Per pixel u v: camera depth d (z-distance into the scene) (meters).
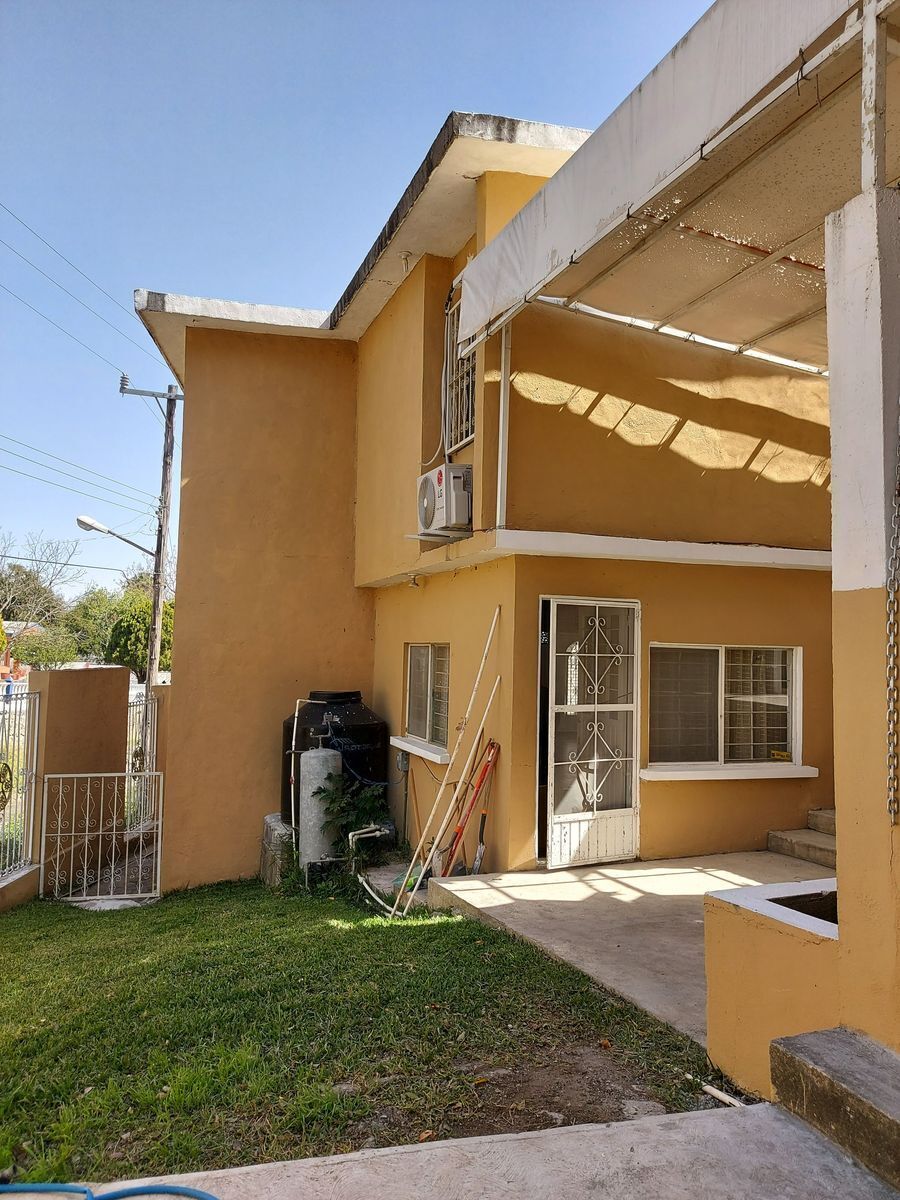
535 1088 3.32
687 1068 3.51
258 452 10.77
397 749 9.62
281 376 10.93
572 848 6.94
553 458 7.04
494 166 7.02
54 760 9.98
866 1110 2.43
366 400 10.70
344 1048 3.73
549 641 6.99
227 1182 2.43
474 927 5.60
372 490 10.23
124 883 10.52
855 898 2.85
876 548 2.81
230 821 10.29
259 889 9.39
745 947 3.36
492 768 7.02
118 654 32.03
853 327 2.93
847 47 3.00
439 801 7.87
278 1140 2.93
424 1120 3.06
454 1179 2.43
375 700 10.84
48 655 35.44
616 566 7.27
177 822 10.09
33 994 5.21
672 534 7.45
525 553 6.79
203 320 10.49
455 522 7.07
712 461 7.68
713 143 3.62
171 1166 2.78
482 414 6.94
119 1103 3.29
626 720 7.30
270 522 10.75
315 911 7.53
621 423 7.32
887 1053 2.68
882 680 2.77
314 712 9.73
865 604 2.85
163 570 18.84
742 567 7.79
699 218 4.75
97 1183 2.63
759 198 4.50
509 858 6.75
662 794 7.36
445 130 6.75
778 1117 2.74
